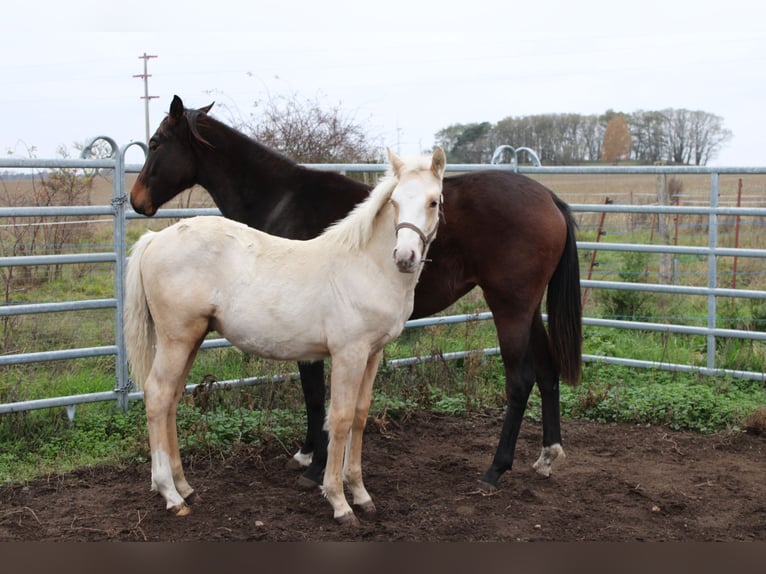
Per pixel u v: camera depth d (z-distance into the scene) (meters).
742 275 10.55
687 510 4.45
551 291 4.98
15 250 7.18
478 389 6.95
